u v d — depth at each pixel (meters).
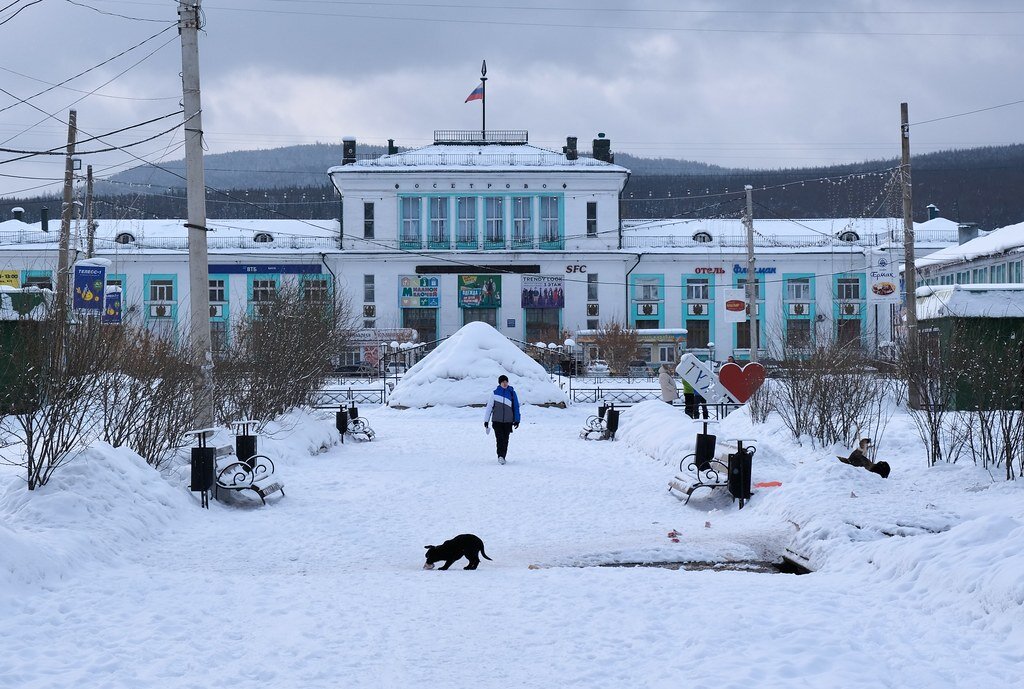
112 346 13.99
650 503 14.52
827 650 6.56
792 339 23.92
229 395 19.64
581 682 6.03
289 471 17.56
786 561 10.81
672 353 67.75
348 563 10.51
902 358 16.88
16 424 16.16
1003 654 6.52
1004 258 43.28
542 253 69.25
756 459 16.88
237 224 74.06
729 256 70.75
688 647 6.77
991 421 15.02
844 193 152.62
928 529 10.55
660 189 158.25
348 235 69.69
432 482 16.45
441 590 8.69
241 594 8.43
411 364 60.34
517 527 12.66
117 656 6.52
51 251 68.81
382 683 6.01
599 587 8.71
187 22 17.66
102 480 11.81
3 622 7.32
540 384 36.47
